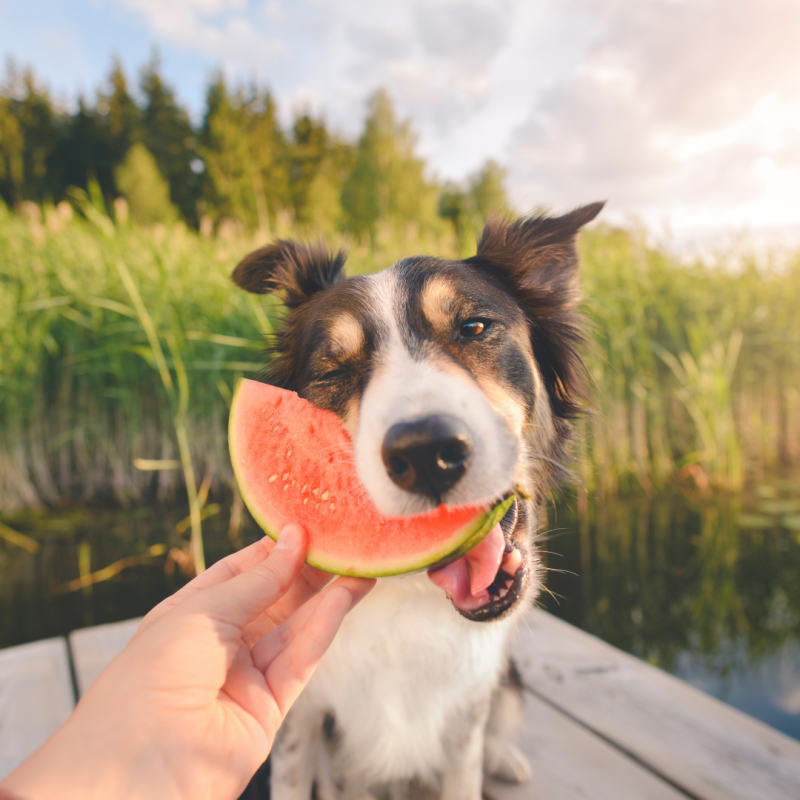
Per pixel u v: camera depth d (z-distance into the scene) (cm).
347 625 29
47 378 102
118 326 96
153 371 98
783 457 126
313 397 32
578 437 42
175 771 17
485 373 31
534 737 36
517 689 36
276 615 25
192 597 20
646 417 115
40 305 95
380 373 27
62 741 16
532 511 33
